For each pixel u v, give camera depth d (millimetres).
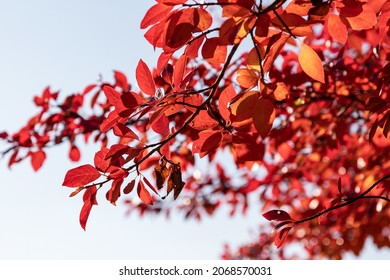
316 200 5797
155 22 2041
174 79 2236
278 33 2080
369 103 2453
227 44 1953
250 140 2281
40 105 4070
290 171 5016
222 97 2170
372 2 2311
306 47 2104
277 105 3859
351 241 6895
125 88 3830
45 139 4000
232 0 1973
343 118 4090
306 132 4582
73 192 2197
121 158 2217
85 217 2246
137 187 2266
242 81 2166
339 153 5082
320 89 3748
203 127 2256
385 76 2498
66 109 4082
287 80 3445
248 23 1957
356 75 3662
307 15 2039
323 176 5285
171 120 3688
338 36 2186
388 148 4250
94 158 2195
